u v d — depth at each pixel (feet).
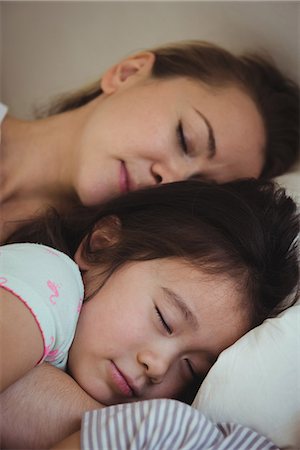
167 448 2.14
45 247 2.75
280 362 2.49
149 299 2.72
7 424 2.39
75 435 2.28
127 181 3.49
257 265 2.94
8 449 2.38
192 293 2.74
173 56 4.00
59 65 4.83
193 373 2.83
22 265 2.49
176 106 3.58
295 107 4.25
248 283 2.88
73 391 2.53
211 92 3.74
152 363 2.64
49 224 3.33
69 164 3.73
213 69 3.94
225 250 2.90
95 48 4.75
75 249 3.27
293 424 2.41
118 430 2.20
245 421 2.45
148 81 3.79
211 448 2.19
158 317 2.69
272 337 2.56
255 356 2.52
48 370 2.56
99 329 2.70
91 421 2.26
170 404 2.26
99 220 3.23
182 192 3.18
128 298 2.73
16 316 2.29
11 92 4.92
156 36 4.62
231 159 3.65
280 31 4.30
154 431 2.17
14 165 3.79
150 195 3.21
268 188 3.33
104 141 3.53
